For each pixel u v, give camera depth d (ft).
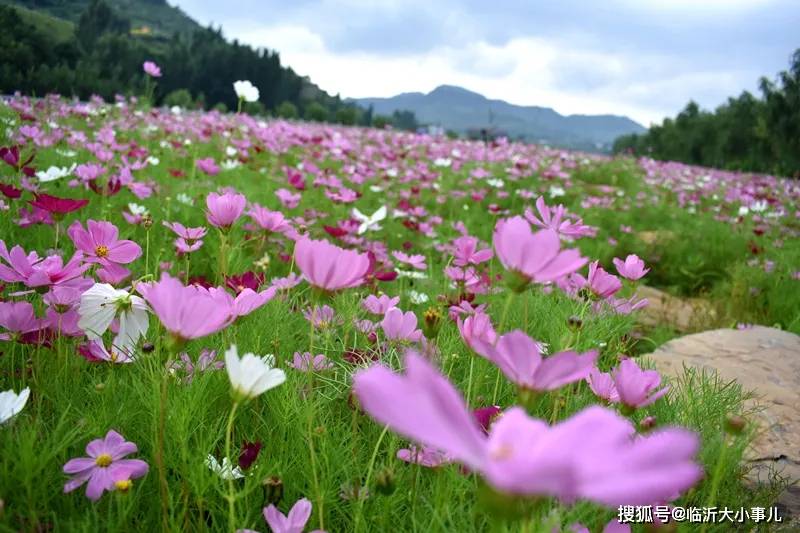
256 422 4.82
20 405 3.48
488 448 1.58
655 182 41.57
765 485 5.66
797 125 65.31
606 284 5.63
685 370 6.45
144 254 8.79
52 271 4.67
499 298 8.89
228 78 275.39
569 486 1.29
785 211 31.99
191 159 20.01
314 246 3.60
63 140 16.89
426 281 10.16
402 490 4.07
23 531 3.30
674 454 1.44
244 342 5.63
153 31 485.15
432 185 25.46
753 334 10.13
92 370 5.21
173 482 4.05
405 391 1.43
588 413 1.64
